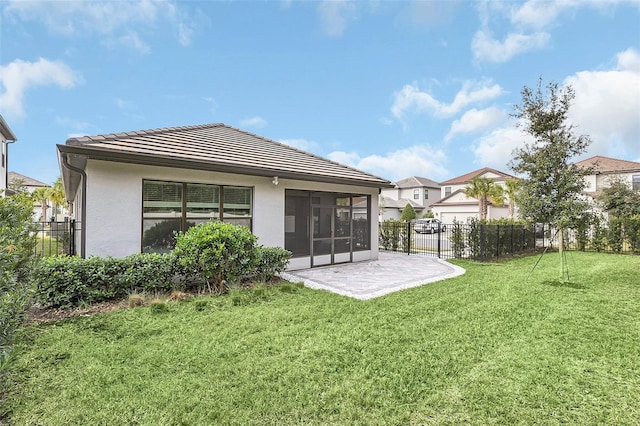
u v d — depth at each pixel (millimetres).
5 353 2613
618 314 5438
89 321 4793
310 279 8477
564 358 3791
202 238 6543
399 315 5332
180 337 4289
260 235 8891
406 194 47344
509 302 6164
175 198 7535
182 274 6617
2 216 3873
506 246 13781
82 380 3195
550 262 11852
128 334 4359
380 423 2625
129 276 5887
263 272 7637
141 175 6969
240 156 9023
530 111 8078
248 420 2645
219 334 4398
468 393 3045
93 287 5621
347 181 10586
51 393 2971
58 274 5238
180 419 2641
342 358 3725
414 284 7922
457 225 13586
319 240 10547
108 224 6559
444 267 10672
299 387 3119
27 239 4086
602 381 3287
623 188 18703
